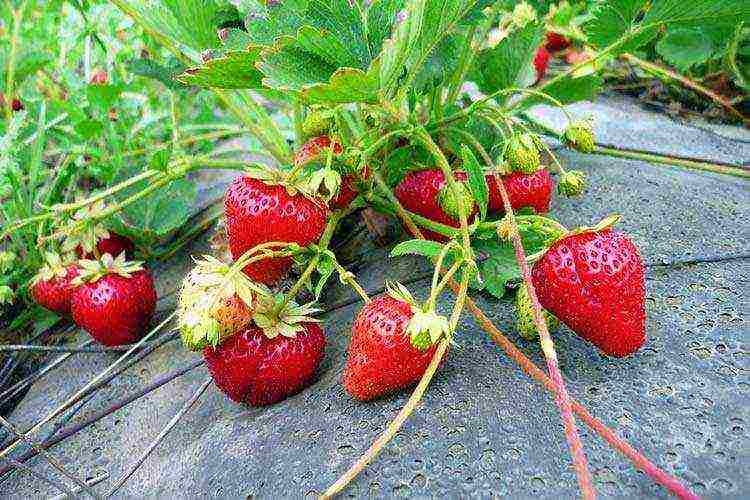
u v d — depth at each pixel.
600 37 0.27
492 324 0.19
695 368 0.17
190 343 0.18
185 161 0.28
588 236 0.17
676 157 0.27
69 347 0.29
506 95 0.28
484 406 0.17
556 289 0.17
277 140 0.30
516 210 0.23
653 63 0.41
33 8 0.44
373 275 0.25
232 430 0.20
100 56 0.41
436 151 0.21
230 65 0.18
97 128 0.33
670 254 0.22
